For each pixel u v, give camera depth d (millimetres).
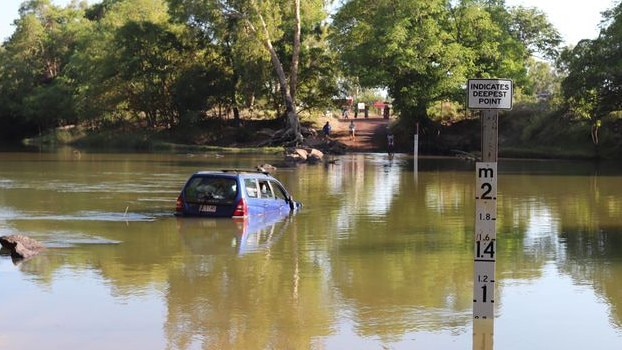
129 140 67312
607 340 7359
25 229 14430
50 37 90688
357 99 86438
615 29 42469
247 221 15758
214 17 59344
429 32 52000
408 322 7941
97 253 11797
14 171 32469
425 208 18688
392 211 17984
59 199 20219
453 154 51938
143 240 13125
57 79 83938
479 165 7598
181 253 11836
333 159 45406
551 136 49656
